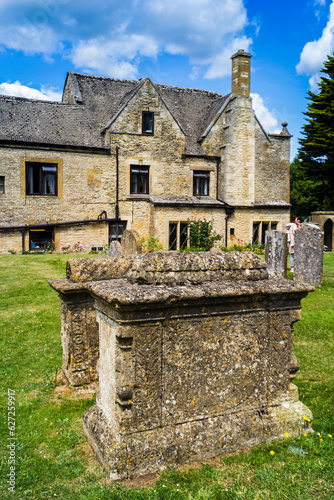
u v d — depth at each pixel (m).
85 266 4.80
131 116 18.91
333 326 6.72
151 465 3.13
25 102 18.31
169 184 19.98
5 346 6.05
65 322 5.05
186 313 3.30
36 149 17.30
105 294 3.11
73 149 17.89
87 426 3.66
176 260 3.46
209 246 19.14
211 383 3.46
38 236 17.86
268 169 22.59
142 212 19.41
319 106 31.52
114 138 18.66
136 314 3.09
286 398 3.79
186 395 3.36
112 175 18.75
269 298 3.61
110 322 3.32
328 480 2.97
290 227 11.67
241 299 3.48
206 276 3.51
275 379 3.72
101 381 3.62
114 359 3.22
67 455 3.40
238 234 21.20
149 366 3.19
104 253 17.91
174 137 19.88
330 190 32.00
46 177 17.80
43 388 4.74
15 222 17.08
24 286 9.72
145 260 3.38
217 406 3.49
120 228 19.39
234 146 20.94
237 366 3.56
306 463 3.19
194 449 3.28
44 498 2.88
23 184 17.16
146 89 19.12
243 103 21.11
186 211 19.39
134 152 19.08
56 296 8.95
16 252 17.19
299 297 3.72
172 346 3.28
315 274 9.97
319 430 3.71
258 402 3.67
